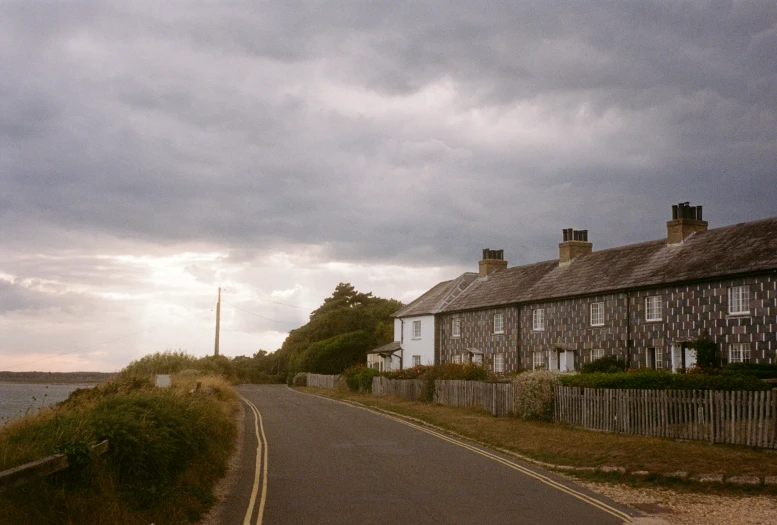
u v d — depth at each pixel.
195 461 13.88
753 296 27.09
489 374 33.91
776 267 25.98
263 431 23.20
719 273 28.34
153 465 11.44
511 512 11.28
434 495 12.59
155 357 50.38
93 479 9.62
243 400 40.22
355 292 101.12
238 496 12.50
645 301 32.44
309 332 84.06
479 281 51.41
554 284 39.94
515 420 25.05
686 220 33.72
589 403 22.28
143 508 10.26
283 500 12.12
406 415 29.33
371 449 18.86
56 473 9.16
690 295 29.98
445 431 23.72
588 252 41.69
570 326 37.31
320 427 24.58
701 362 28.23
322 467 15.73
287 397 44.06
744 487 13.67
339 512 11.16
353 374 49.31
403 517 10.82
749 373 23.80
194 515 10.74
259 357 100.69
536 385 24.86
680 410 18.83
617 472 15.17
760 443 16.58
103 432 10.86
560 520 10.80
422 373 37.19
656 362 31.56
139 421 12.05
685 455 15.88
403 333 56.25
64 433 10.39
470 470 15.52
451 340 49.50
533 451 18.41
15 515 7.64
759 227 30.09
